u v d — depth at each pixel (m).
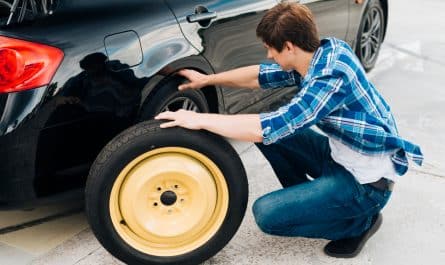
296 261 2.55
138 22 2.54
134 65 2.48
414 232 2.76
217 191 2.41
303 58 2.21
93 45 2.38
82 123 2.39
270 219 2.39
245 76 2.61
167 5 2.69
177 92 2.72
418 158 2.29
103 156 2.24
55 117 2.31
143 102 2.55
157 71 2.56
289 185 2.71
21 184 2.32
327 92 2.10
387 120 2.30
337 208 2.38
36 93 2.25
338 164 2.36
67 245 2.70
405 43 5.83
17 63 2.22
